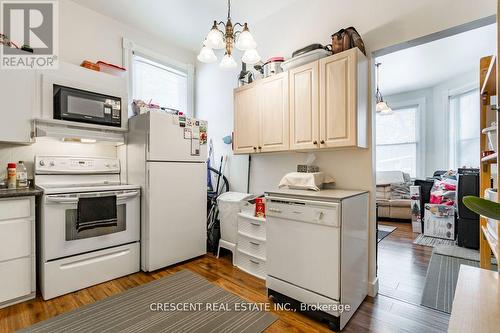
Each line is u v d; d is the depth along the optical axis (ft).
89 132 8.07
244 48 6.23
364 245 6.56
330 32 7.78
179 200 8.94
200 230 9.62
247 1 8.75
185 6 9.11
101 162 9.00
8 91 6.66
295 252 6.00
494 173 6.48
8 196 5.97
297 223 5.97
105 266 7.47
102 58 9.61
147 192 8.17
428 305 6.25
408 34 6.23
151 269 8.13
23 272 6.25
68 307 6.09
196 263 9.04
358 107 6.32
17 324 5.41
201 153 9.73
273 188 9.34
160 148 8.43
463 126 15.05
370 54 6.89
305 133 7.11
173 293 6.80
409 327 5.40
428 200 13.33
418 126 17.49
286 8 9.01
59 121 7.34
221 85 11.46
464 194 10.43
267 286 6.60
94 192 7.26
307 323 5.56
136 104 9.36
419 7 6.08
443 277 7.77
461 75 14.80
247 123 8.73
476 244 10.27
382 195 15.89
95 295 6.68
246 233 8.30
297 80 7.31
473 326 2.15
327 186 7.67
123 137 9.05
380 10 6.70
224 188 11.19
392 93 18.39
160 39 11.43
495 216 1.83
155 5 9.07
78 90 7.69
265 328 5.37
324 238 5.49
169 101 11.95
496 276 3.05
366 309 6.11
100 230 7.45
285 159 8.96
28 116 6.95
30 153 7.94
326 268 5.45
